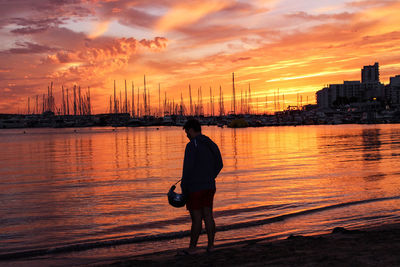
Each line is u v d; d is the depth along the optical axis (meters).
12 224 9.24
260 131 91.88
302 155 27.66
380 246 5.47
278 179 15.95
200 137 5.72
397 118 167.50
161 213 10.25
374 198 11.47
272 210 10.27
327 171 18.28
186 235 8.11
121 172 19.64
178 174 18.62
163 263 5.27
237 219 9.33
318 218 9.23
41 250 7.20
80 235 8.30
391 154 27.19
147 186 15.02
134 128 139.75
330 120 174.38
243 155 28.25
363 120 165.62
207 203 5.74
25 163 25.34
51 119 156.12
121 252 7.08
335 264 4.52
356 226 8.27
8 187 15.15
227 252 5.73
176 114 162.38
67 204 11.58
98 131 112.12
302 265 4.59
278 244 6.17
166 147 40.31
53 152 35.56
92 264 6.32
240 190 13.41
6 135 87.81
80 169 21.30
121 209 10.79
